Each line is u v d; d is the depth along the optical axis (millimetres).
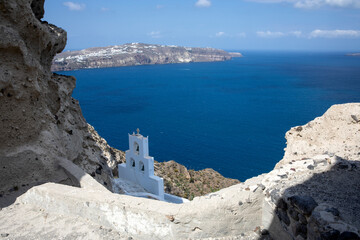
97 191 9797
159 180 26172
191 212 7801
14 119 12273
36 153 12438
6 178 11469
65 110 16594
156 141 77562
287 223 6836
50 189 10164
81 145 17344
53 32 16031
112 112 113875
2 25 11523
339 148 9617
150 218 8234
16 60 12164
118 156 33812
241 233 7820
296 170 8109
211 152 68688
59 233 8781
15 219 9609
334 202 6266
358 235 5145
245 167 59688
